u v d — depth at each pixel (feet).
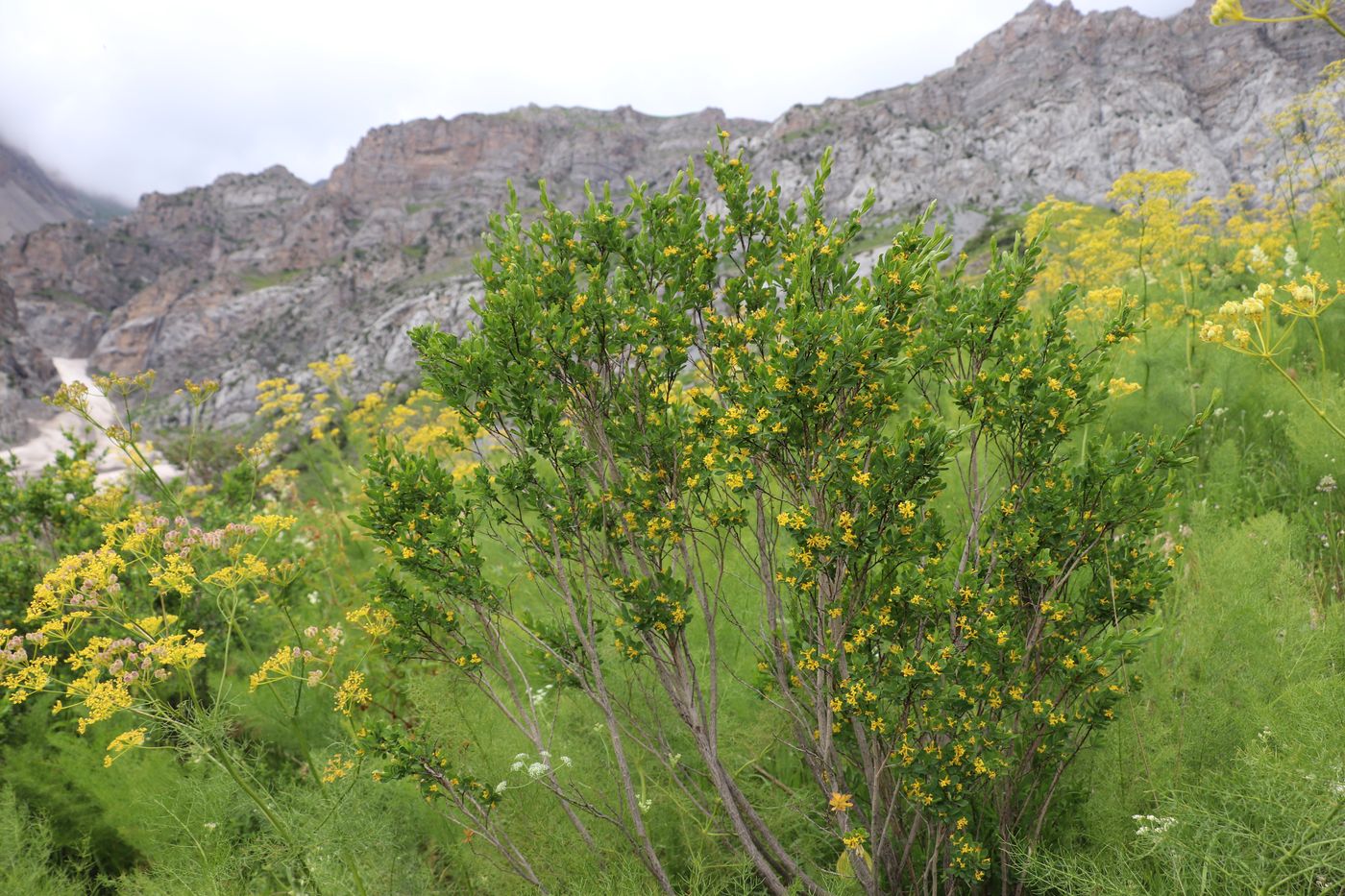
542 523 9.15
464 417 8.10
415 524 7.89
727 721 10.37
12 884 10.36
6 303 518.78
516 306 7.63
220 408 497.46
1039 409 7.20
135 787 11.23
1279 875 6.22
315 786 9.98
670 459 8.13
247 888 9.40
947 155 436.76
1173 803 6.95
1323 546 11.97
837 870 8.14
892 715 7.73
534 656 8.84
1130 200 21.70
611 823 9.10
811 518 7.13
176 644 8.36
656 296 8.50
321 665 12.19
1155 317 20.85
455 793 8.19
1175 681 8.64
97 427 10.76
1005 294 7.50
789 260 7.55
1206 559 10.02
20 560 17.52
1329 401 12.66
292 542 17.54
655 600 7.82
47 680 8.05
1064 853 7.88
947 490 12.42
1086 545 7.69
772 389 6.81
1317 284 7.21
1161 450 7.18
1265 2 437.99
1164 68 440.45
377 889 9.42
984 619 7.00
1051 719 7.34
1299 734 6.83
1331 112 25.22
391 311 475.72
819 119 517.55
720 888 8.59
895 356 7.25
